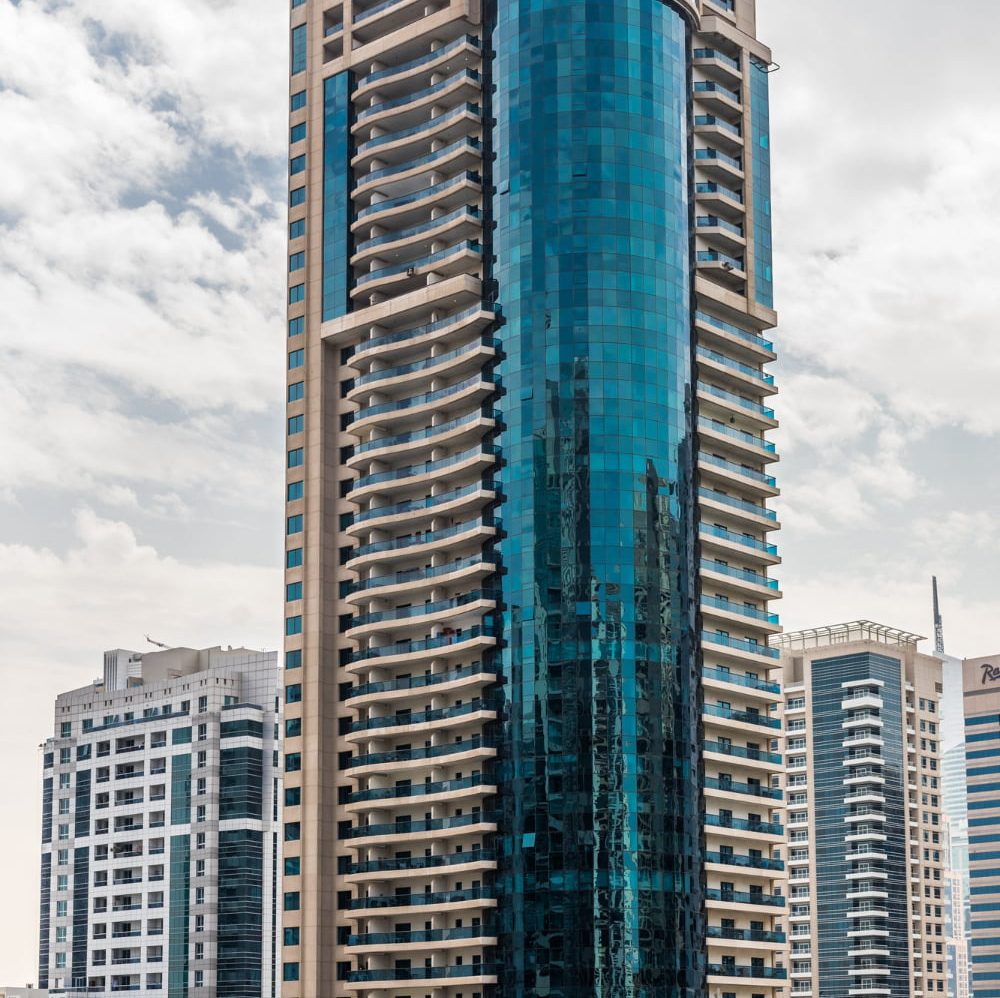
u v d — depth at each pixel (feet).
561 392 472.85
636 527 465.47
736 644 495.82
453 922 460.14
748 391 530.27
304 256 536.01
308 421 520.83
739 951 480.23
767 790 492.54
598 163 487.20
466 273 499.10
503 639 464.65
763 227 541.75
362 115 528.63
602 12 497.46
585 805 443.32
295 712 501.15
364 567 498.69
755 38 551.59
